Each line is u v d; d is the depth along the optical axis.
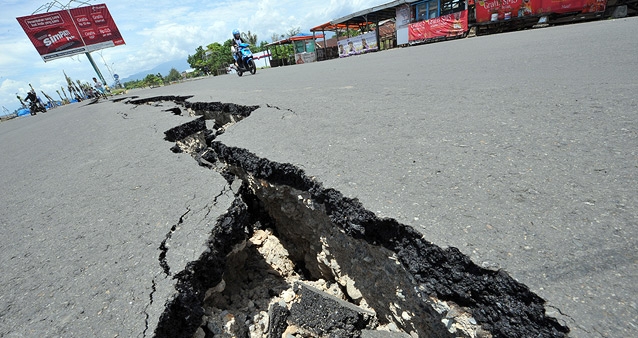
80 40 23.92
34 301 1.66
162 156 3.56
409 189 2.01
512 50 6.72
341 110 4.03
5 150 5.84
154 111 6.71
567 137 2.23
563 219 1.51
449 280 1.54
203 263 1.92
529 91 3.38
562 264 1.29
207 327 2.02
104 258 1.93
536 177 1.86
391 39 21.50
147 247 1.99
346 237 2.37
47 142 5.73
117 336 1.43
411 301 1.91
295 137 3.32
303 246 3.46
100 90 20.97
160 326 1.50
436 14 17.06
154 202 2.51
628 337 1.03
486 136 2.50
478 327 1.46
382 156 2.51
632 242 1.31
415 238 1.68
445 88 4.23
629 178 1.69
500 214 1.63
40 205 2.81
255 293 2.95
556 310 1.16
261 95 6.11
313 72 10.26
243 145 3.33
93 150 4.30
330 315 2.36
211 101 6.02
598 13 12.34
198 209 2.34
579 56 4.73
